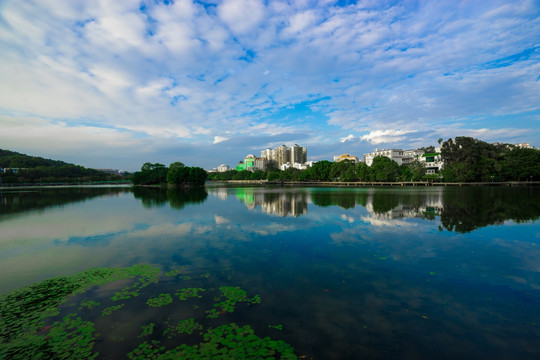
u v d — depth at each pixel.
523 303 6.98
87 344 5.28
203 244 12.83
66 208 27.95
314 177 125.25
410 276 8.79
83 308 6.71
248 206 27.67
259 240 13.51
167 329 5.77
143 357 4.87
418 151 129.00
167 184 113.69
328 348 5.13
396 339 5.43
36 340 5.42
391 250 11.70
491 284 8.16
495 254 11.09
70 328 5.84
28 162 160.38
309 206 26.95
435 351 5.09
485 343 5.34
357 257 10.75
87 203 33.44
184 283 8.23
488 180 78.25
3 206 30.47
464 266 9.70
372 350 5.09
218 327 5.84
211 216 21.22
